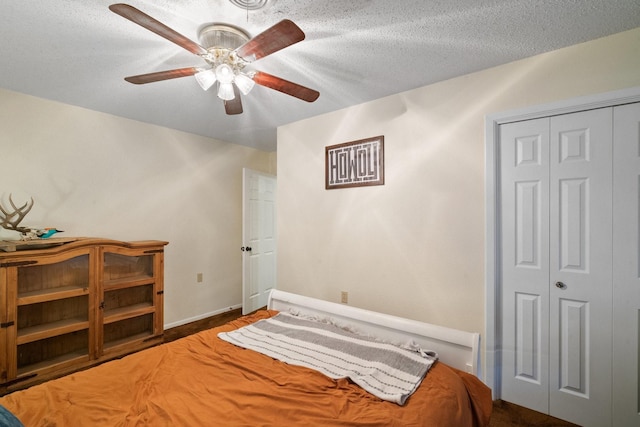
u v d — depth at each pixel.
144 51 1.73
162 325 2.75
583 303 1.72
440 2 1.35
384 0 1.32
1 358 1.91
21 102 2.29
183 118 2.91
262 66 1.94
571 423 1.74
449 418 1.04
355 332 1.73
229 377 1.28
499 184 1.97
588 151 1.70
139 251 2.60
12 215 2.10
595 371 1.68
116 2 1.31
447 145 2.14
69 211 2.53
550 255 1.81
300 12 1.40
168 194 3.21
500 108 1.94
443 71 2.02
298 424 0.98
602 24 1.52
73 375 1.28
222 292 3.74
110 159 2.78
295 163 3.04
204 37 1.52
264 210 3.97
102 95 2.34
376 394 1.12
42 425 0.98
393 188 2.39
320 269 2.86
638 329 1.57
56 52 1.73
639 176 1.57
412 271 2.30
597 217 1.68
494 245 1.94
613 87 1.61
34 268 2.17
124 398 1.15
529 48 1.74
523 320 1.90
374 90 2.32
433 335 1.45
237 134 3.48
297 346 1.52
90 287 2.28
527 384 1.88
